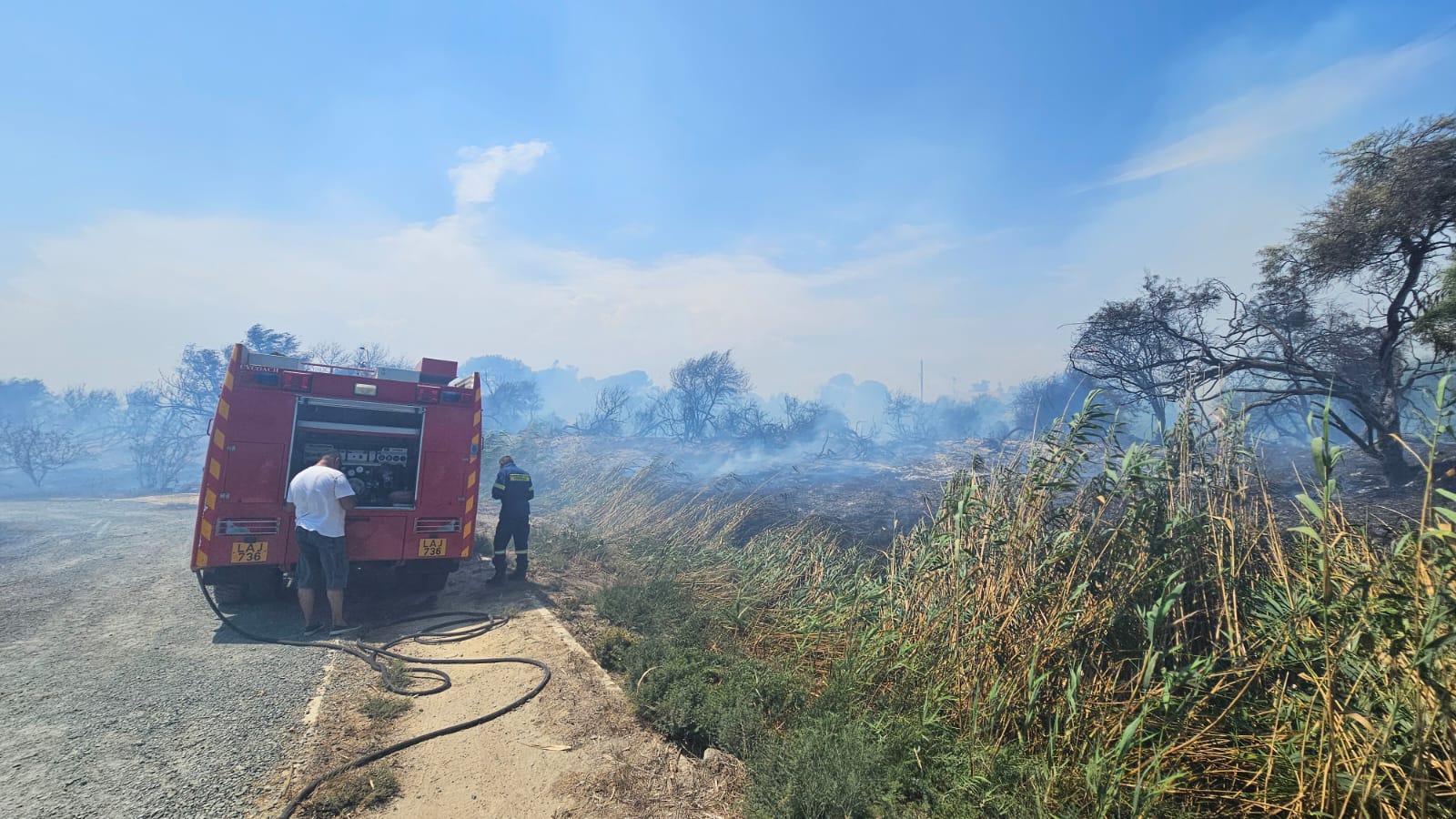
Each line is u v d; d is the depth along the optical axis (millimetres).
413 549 7594
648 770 4148
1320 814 3141
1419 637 3002
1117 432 5203
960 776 3807
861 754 3920
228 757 4023
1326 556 3326
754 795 3746
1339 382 10273
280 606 7496
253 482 6898
